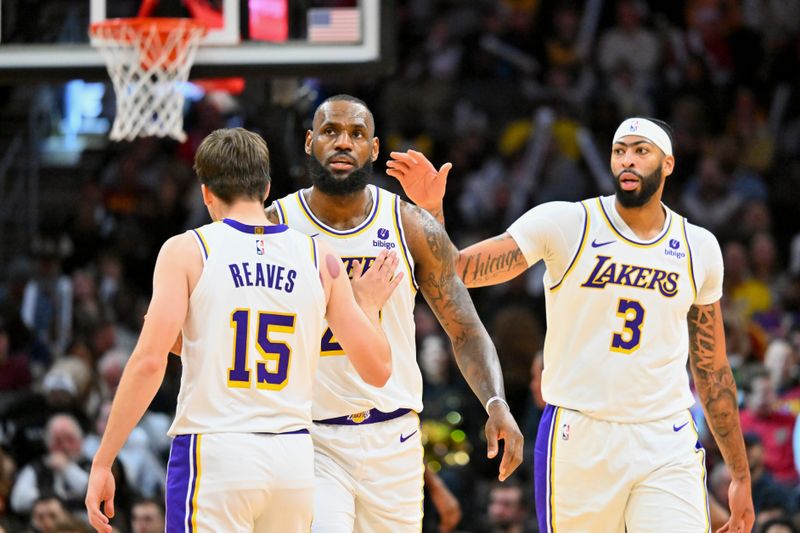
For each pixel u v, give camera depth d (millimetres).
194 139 27938
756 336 20500
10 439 17375
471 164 27375
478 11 30969
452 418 17281
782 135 28688
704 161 26500
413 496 9430
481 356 9469
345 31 14742
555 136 27391
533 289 23906
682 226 10148
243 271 8227
